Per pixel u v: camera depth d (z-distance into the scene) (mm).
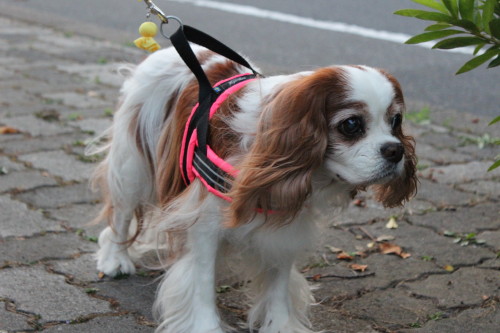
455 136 6410
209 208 3145
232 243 3275
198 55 3674
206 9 11562
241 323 3549
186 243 3293
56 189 4953
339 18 11039
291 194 2861
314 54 8953
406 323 3543
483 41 3129
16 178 5086
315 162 2850
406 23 10734
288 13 11367
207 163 3123
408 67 8539
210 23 10539
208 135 3180
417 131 6492
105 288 3770
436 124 6711
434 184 5336
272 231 3096
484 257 4254
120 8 11703
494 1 2967
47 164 5359
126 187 3777
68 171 5258
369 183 2859
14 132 5984
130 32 10031
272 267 3400
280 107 2850
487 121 6840
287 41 9602
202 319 3281
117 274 3891
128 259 3973
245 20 10828
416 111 7027
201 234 3205
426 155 5930
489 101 7445
